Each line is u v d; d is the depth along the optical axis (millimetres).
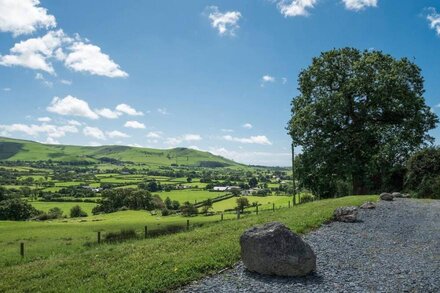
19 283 14961
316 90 58188
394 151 50250
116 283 12734
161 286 12289
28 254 34562
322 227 23438
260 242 13711
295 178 59094
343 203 35000
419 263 15477
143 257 17141
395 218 27406
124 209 139500
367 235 21406
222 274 13766
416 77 55656
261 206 114875
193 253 16609
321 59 58156
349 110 55594
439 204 34438
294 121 56969
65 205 155000
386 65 55969
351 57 57688
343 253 17031
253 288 12102
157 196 154125
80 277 14578
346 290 11938
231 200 154125
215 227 27953
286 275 13336
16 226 76375
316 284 12531
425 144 54156
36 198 170375
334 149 53812
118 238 46500
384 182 52531
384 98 53031
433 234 22078
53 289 13219
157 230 53344
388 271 14195
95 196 182125
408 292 11852
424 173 46031
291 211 33781
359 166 52719
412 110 54531
